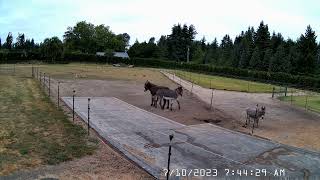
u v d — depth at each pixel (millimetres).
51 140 18031
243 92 49031
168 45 127125
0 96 31344
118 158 15844
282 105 37938
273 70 86438
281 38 109938
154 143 18797
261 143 19828
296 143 21047
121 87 43875
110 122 23312
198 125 24141
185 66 91688
